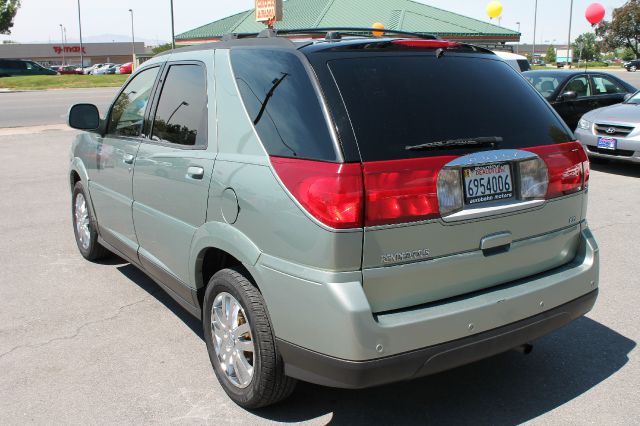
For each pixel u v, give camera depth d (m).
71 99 26.78
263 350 3.03
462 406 3.38
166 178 3.81
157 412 3.33
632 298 4.84
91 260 5.87
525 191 3.13
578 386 3.57
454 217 2.87
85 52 99.94
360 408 3.36
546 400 3.43
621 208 7.79
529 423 3.21
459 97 3.14
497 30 33.47
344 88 2.88
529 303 3.07
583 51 85.19
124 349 4.07
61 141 14.16
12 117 19.86
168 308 4.76
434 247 2.85
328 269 2.67
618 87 13.52
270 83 3.14
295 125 2.91
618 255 5.89
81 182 5.54
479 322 2.90
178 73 3.99
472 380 3.66
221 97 3.45
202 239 3.44
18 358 3.94
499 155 3.03
